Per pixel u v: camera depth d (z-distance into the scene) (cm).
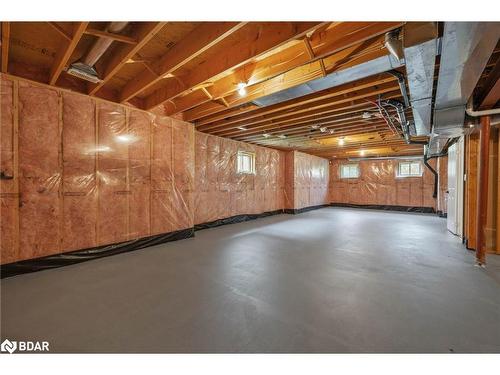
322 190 1059
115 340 160
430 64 205
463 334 165
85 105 325
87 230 325
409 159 907
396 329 171
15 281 255
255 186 722
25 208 278
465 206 412
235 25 194
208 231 529
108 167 347
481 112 293
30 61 283
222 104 379
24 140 277
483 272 280
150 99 380
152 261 321
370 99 346
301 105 385
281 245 407
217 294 225
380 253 359
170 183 428
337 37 214
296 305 204
